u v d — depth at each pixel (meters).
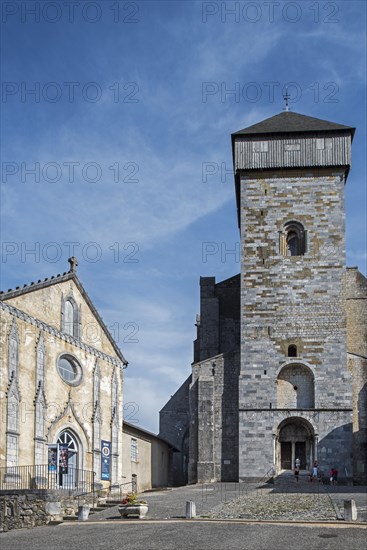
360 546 25.64
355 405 58.94
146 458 59.62
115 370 50.78
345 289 60.31
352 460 56.53
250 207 62.75
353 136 63.50
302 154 62.78
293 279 60.94
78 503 39.31
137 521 33.41
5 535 31.41
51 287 44.12
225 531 29.11
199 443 59.56
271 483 55.72
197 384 61.19
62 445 42.59
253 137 63.62
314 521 31.41
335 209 62.06
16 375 39.88
